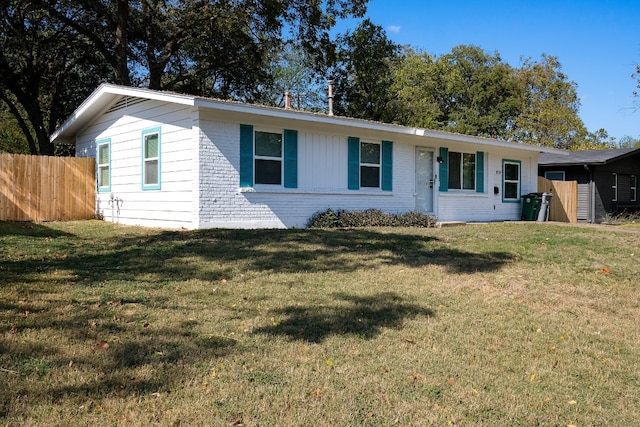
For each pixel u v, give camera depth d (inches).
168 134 489.4
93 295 228.8
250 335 185.5
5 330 178.4
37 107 890.1
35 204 581.9
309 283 266.8
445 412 135.6
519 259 344.5
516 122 1717.5
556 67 1843.0
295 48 990.4
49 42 862.5
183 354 164.6
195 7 836.0
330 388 146.0
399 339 188.4
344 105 1254.9
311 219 527.2
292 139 514.3
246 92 1040.8
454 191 671.1
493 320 216.8
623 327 215.3
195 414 128.0
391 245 390.0
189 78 974.4
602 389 155.7
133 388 139.9
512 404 142.6
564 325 214.7
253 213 487.2
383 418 131.0
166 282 259.4
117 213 577.3
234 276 277.0
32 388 136.6
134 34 906.7
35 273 266.5
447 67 1713.8
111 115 586.9
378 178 593.9
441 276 290.8
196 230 435.5
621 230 523.5
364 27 1198.3
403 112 1349.7
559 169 901.2
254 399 137.5
